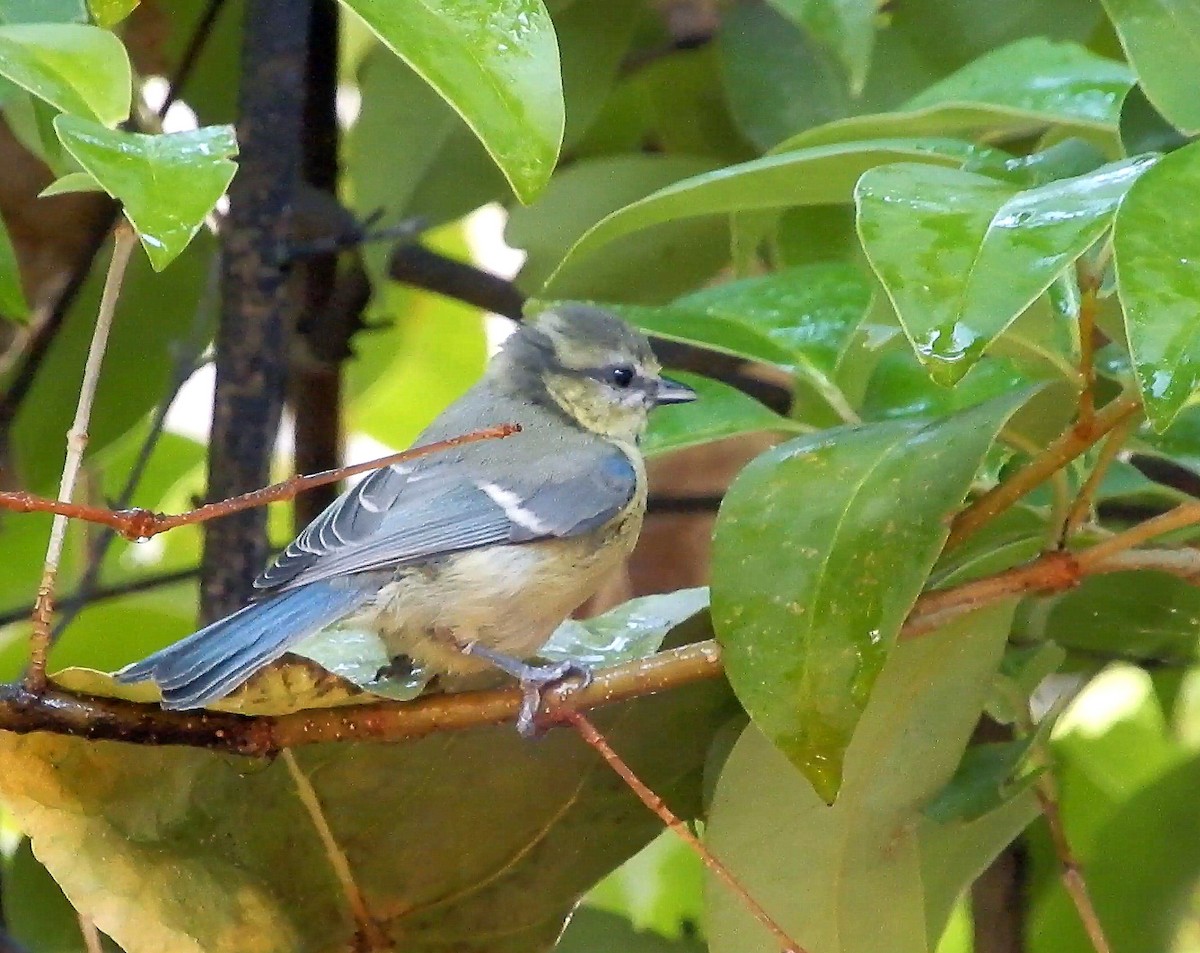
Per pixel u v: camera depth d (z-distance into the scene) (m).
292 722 5.56
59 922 7.98
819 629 5.24
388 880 6.55
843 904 6.15
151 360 9.23
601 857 6.73
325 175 9.40
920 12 8.35
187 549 10.49
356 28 10.37
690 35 9.75
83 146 4.07
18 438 9.22
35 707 5.21
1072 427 5.34
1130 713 9.28
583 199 9.07
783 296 6.76
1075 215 4.52
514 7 4.45
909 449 5.48
